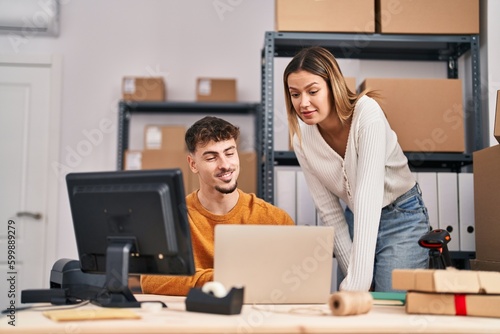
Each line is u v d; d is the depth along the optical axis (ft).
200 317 3.83
